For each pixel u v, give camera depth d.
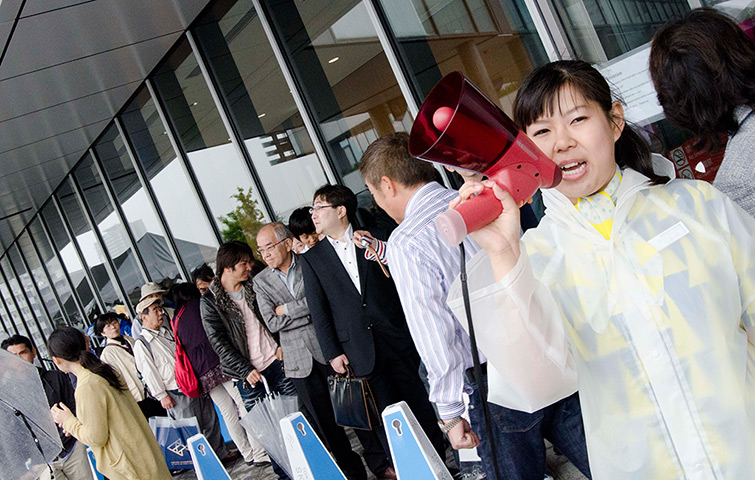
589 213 1.27
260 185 5.66
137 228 8.27
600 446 1.26
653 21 2.97
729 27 1.47
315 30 4.64
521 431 2.07
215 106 5.83
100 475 4.62
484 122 1.07
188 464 4.85
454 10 3.73
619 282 1.21
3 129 6.70
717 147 1.56
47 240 12.03
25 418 2.84
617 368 1.23
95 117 7.31
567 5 3.23
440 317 2.09
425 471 2.12
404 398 3.17
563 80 1.24
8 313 16.25
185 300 5.06
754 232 1.21
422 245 2.13
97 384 3.61
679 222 1.21
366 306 3.10
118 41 5.47
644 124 3.09
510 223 1.12
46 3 4.35
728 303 1.18
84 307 11.46
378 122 4.40
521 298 1.16
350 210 3.26
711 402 1.15
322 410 3.75
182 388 4.98
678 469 1.18
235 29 5.28
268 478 4.62
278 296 3.85
